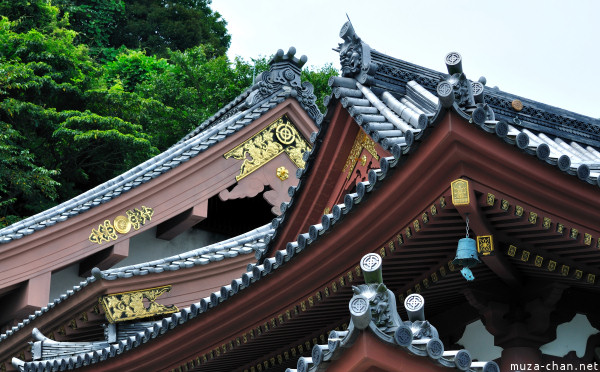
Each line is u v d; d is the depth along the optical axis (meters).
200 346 10.24
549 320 8.05
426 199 7.14
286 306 9.13
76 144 28.69
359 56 10.30
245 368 10.90
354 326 5.70
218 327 9.80
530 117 10.09
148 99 30.98
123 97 30.53
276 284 8.85
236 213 19.36
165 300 14.44
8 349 15.22
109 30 42.41
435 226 7.30
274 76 18.36
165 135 32.03
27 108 27.94
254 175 17.72
